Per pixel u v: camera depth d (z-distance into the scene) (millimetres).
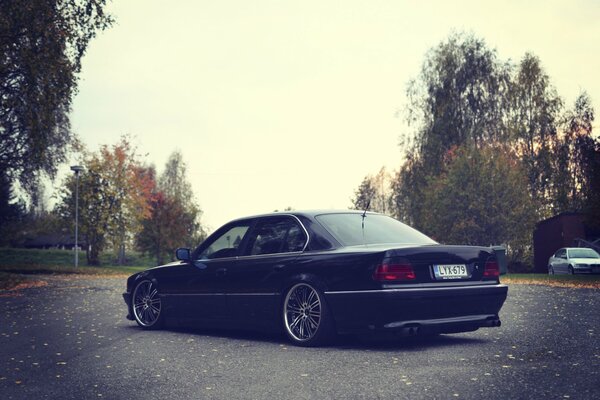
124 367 6254
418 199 40938
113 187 53656
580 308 12023
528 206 40094
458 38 42375
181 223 60969
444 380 5332
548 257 43500
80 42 26297
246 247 8172
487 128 41250
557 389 4930
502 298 7445
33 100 24922
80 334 8797
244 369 6039
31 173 36656
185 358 6707
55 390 5270
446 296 6875
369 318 6777
